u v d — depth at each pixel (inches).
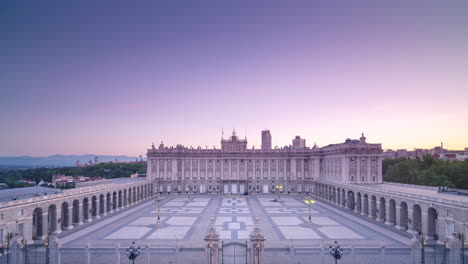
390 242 2534.5
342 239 2640.3
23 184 7199.8
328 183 5172.2
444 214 2480.3
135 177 7057.1
